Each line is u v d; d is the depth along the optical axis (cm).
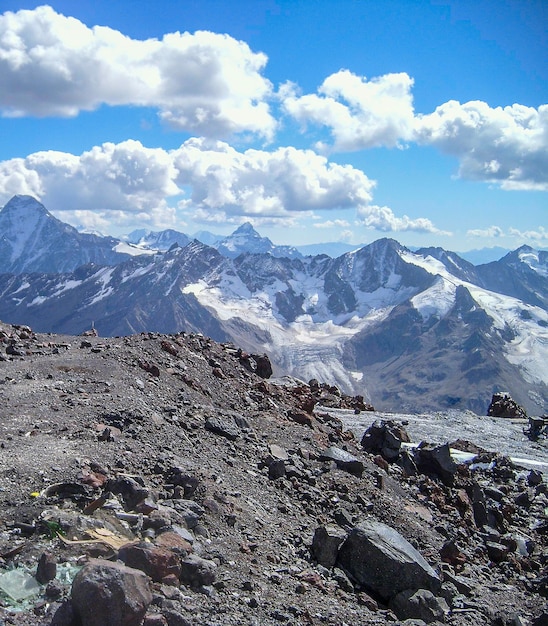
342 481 2455
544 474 4084
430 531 2400
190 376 3216
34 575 1220
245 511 1858
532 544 2762
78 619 1095
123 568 1163
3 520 1391
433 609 1688
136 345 3459
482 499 3097
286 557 1703
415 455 3309
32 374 2675
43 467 1645
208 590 1331
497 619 1820
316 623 1391
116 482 1616
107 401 2344
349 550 1786
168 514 1545
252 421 2911
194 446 2225
